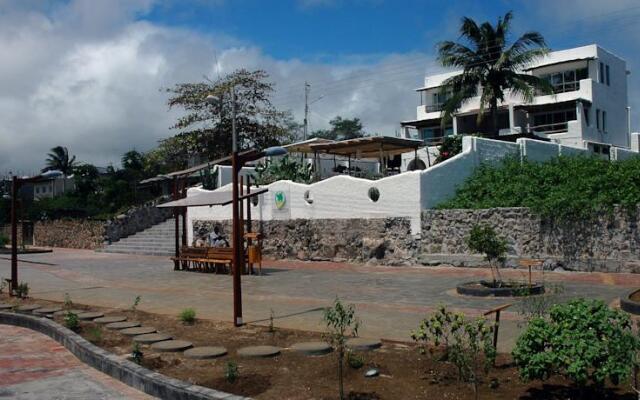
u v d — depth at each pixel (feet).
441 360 22.11
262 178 82.58
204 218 86.38
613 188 53.06
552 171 62.03
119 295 45.62
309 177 84.28
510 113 127.03
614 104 138.82
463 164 66.64
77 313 35.96
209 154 134.31
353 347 24.49
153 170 157.17
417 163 95.09
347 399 18.49
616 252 50.24
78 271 66.69
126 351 26.17
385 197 64.13
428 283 47.73
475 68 101.45
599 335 16.65
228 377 20.97
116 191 158.81
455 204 61.98
